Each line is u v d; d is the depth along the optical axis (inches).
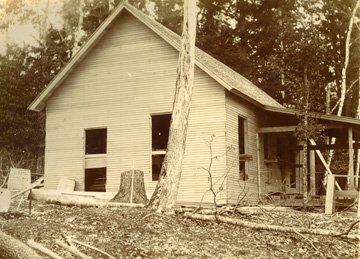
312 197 691.4
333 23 1248.2
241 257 335.9
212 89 625.3
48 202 479.5
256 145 716.0
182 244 349.7
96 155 685.9
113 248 329.7
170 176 441.4
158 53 666.8
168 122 762.2
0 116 944.9
